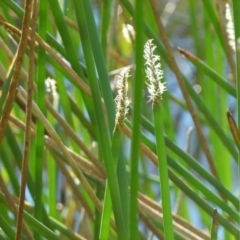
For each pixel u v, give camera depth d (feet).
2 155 1.89
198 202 1.88
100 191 1.87
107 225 1.46
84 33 1.52
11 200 1.45
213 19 2.06
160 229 1.97
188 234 1.97
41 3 1.63
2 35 2.12
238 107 1.42
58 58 1.66
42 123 1.56
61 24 1.67
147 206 1.98
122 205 1.49
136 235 1.48
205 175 1.88
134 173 1.49
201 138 2.04
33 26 1.40
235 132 1.42
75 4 1.53
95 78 1.50
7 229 1.50
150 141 1.87
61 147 1.55
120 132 1.40
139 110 1.51
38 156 1.71
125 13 2.28
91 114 1.71
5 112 1.40
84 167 1.89
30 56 1.39
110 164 1.41
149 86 1.35
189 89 2.01
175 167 1.86
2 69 1.77
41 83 1.71
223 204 1.88
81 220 2.17
